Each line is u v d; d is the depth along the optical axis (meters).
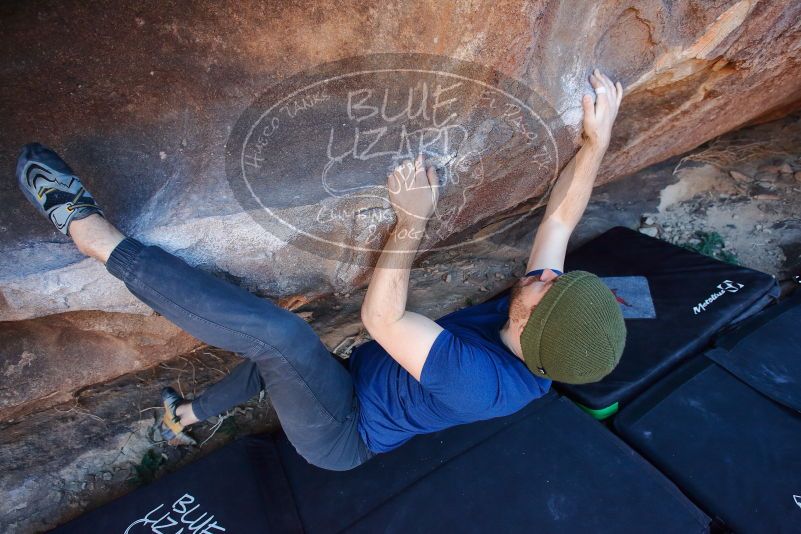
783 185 2.81
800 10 1.53
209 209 1.33
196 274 1.18
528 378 1.18
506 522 1.54
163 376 2.09
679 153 2.82
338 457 1.36
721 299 2.11
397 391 1.32
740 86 1.97
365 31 1.27
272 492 1.68
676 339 2.00
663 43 1.44
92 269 1.29
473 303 2.41
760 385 1.83
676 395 1.84
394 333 1.18
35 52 1.24
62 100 1.28
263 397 2.11
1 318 1.33
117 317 1.58
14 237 1.28
